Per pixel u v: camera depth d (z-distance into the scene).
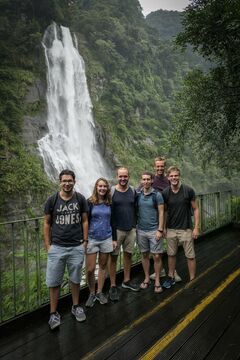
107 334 3.39
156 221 4.66
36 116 35.56
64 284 4.96
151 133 63.81
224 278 5.14
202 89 12.18
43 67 39.09
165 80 78.75
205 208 8.40
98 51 59.56
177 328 3.49
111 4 73.19
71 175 3.59
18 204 25.84
